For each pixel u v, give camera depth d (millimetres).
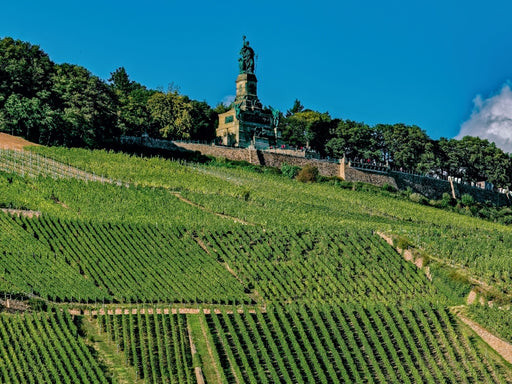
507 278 92688
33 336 70812
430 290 92000
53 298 80500
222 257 94562
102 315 77688
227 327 78188
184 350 73562
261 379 70875
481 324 83250
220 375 70625
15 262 85625
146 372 69062
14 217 95438
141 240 95438
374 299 88500
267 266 93562
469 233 116500
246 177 140750
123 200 111500
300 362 74250
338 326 80562
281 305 85500
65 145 143750
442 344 79750
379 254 98875
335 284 91000
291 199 128500
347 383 72250
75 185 114375
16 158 124750
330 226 106938
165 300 83250
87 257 89500
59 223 96125
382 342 79188
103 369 70062
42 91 145500
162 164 137000
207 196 120438
